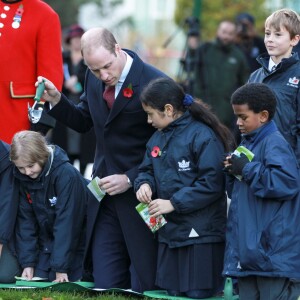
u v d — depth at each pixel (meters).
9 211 19.39
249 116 17.14
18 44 21.00
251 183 16.77
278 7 47.25
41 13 21.20
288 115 18.69
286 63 18.73
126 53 18.88
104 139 19.03
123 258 19.42
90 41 18.06
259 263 16.62
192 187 17.94
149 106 18.05
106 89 18.83
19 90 21.05
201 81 33.91
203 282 17.98
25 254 19.53
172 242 18.17
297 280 17.17
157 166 18.30
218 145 18.11
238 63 33.72
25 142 18.81
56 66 21.11
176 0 59.78
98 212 19.23
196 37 34.81
